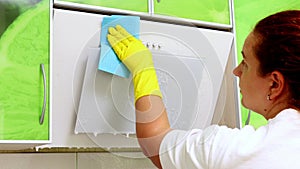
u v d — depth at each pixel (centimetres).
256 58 104
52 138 134
